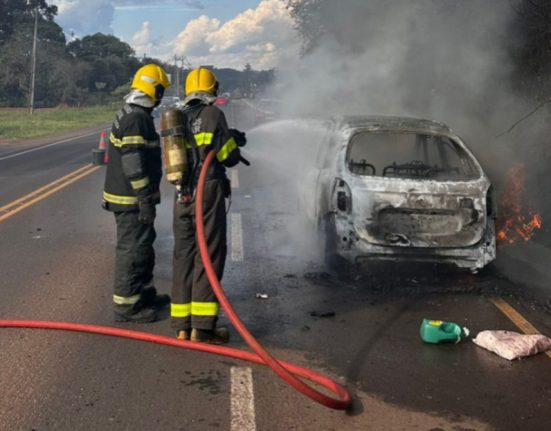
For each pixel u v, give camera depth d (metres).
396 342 4.57
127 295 4.85
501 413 3.56
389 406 3.62
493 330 4.84
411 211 5.82
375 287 5.82
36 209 9.68
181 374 3.98
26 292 5.61
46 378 3.89
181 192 4.45
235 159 4.50
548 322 5.06
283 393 3.74
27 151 20.31
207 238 4.41
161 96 4.84
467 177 6.14
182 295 4.52
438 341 4.54
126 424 3.35
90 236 7.91
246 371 4.04
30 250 7.15
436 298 5.57
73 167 15.41
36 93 68.50
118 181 4.79
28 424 3.34
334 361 4.23
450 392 3.81
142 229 4.84
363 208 5.81
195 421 3.39
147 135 4.72
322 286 5.84
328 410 3.54
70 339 4.54
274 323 4.91
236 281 5.96
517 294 5.71
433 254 5.82
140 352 4.32
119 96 78.50
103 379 3.89
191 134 4.46
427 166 6.43
